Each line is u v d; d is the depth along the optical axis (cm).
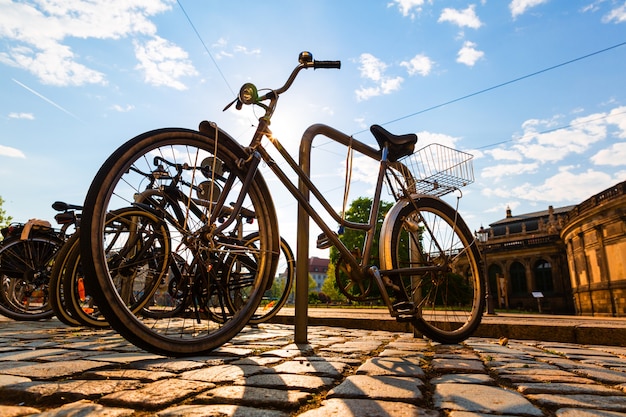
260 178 260
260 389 144
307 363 204
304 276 301
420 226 333
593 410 128
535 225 5512
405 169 346
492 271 4803
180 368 179
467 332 338
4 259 493
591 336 364
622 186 2612
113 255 315
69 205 503
